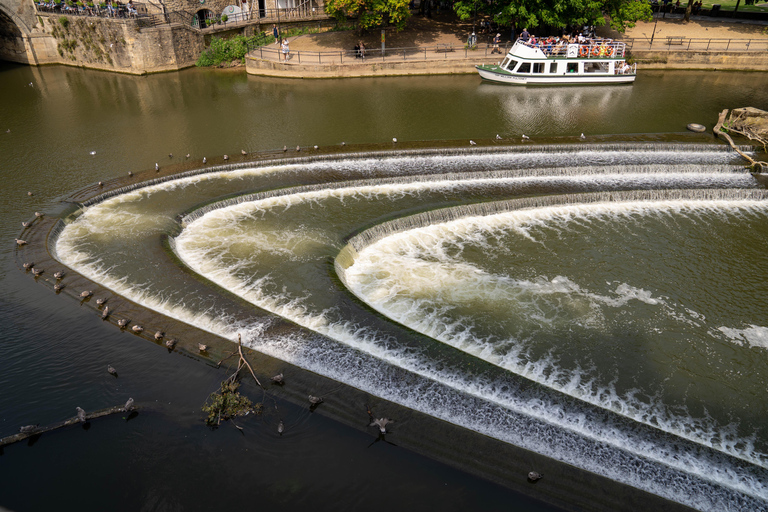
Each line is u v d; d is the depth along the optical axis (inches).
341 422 674.8
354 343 833.5
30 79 2342.5
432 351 818.8
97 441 653.9
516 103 1918.1
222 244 1100.5
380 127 1684.3
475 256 1122.7
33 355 786.2
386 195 1299.2
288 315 892.6
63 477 614.2
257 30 2699.3
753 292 1029.2
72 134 1647.4
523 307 982.4
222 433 661.3
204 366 763.4
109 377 746.2
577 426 703.1
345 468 620.1
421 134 1624.0
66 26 2482.8
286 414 684.7
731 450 727.1
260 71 2354.8
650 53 2368.4
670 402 800.9
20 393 722.8
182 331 829.2
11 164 1427.2
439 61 2304.4
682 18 2874.0
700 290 1033.5
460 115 1790.1
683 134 1604.3
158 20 2433.6
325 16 2832.2
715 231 1211.9
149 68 2402.8
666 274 1075.9
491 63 2314.2
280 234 1134.4
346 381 746.2
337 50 2466.8
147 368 760.3
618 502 588.1
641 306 991.6
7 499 592.1
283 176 1373.0
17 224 1135.6
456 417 692.1
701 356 885.2
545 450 648.4
